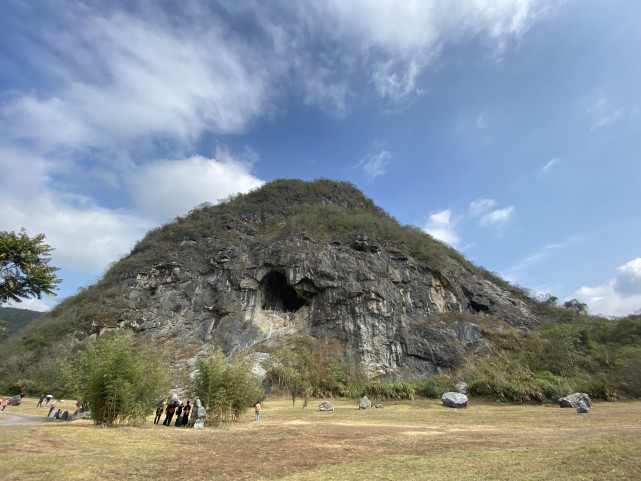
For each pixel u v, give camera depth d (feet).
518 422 68.90
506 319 186.19
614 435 44.11
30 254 64.49
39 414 83.87
